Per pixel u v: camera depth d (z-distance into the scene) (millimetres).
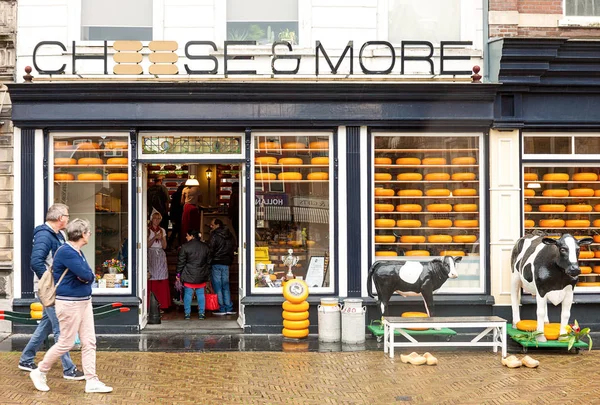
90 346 7480
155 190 12945
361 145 10852
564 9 11375
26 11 10797
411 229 11055
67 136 10758
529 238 10273
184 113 10570
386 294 10172
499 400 7305
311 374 8320
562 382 7996
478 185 11117
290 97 10602
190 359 9047
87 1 11023
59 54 10750
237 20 11156
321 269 10961
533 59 10648
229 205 13625
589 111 11070
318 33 11039
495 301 10930
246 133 10789
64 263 7293
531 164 11234
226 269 12078
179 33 10977
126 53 10445
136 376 8172
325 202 10984
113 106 10516
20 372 8195
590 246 11297
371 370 8508
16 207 10609
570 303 9523
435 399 7336
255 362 8906
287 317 10359
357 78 10633
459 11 11336
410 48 11023
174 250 13664
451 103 10781
